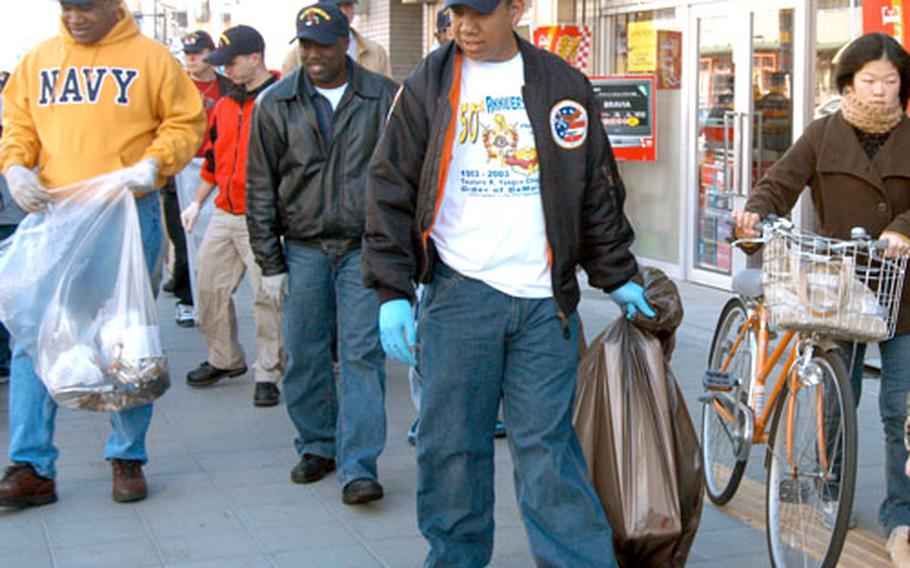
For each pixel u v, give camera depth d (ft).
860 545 15.33
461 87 11.57
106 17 16.11
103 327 16.21
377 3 52.24
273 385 22.30
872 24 21.56
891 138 14.76
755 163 31.01
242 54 22.04
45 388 16.47
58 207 16.16
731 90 31.65
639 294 12.07
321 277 16.88
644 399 12.36
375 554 14.92
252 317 31.22
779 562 13.98
